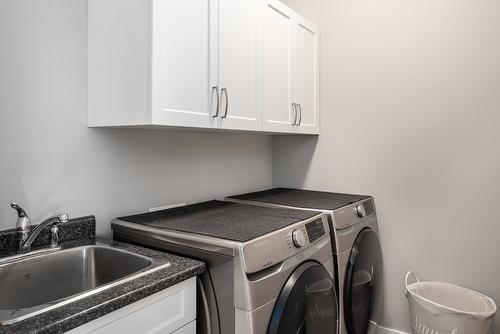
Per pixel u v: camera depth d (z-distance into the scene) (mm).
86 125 1451
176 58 1312
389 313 2203
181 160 1894
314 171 2506
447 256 2006
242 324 1065
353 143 2328
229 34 1575
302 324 1263
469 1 1909
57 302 804
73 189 1411
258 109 1786
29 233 1195
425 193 2074
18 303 1111
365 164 2283
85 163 1450
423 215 2082
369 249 1916
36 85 1296
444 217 2014
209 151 2092
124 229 1421
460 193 1963
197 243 1182
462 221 1958
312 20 2477
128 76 1297
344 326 1688
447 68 1984
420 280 2094
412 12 2090
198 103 1416
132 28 1278
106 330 854
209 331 1151
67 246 1289
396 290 2178
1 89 1203
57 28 1353
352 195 2260
